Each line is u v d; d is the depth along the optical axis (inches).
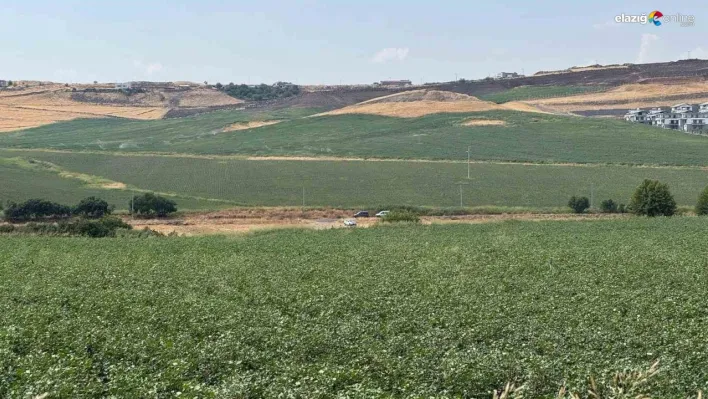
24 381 794.2
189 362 880.3
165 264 1939.0
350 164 6230.3
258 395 764.6
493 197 4763.8
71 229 3198.8
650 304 1278.3
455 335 1041.5
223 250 2322.8
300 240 2657.5
